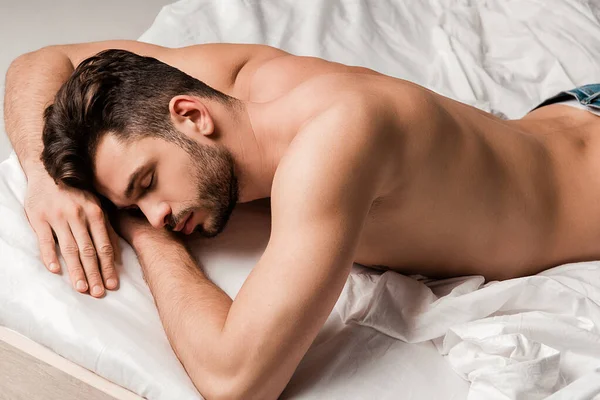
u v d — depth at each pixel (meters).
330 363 1.41
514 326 1.39
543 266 1.64
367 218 1.45
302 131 1.34
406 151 1.39
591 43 2.29
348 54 2.22
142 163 1.43
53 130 1.49
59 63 1.85
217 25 2.31
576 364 1.38
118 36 2.98
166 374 1.36
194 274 1.49
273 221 1.32
